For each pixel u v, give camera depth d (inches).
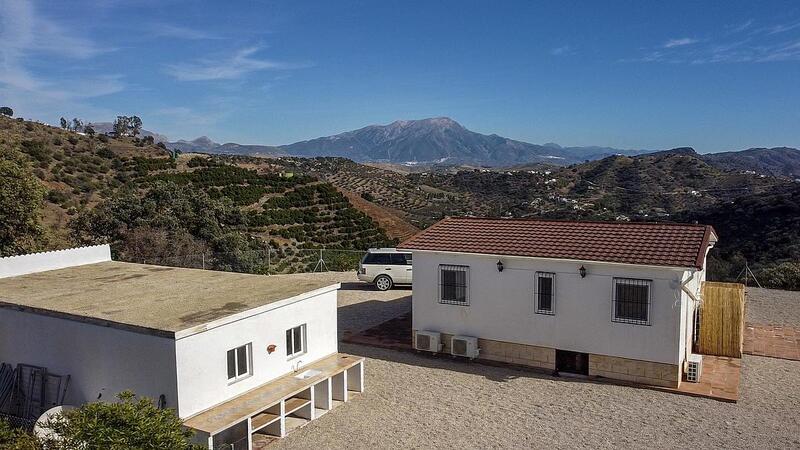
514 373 536.1
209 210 1310.3
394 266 934.4
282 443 392.8
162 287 492.4
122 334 378.0
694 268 459.5
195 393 367.9
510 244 565.3
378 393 487.5
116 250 1069.1
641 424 417.7
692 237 521.3
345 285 984.3
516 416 435.5
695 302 578.6
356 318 754.2
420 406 457.4
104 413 271.1
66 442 259.0
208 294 462.3
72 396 408.8
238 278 534.3
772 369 542.0
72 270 585.3
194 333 365.4
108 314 396.5
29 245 853.2
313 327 478.9
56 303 432.1
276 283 507.2
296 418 435.5
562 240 556.1
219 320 381.7
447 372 541.0
